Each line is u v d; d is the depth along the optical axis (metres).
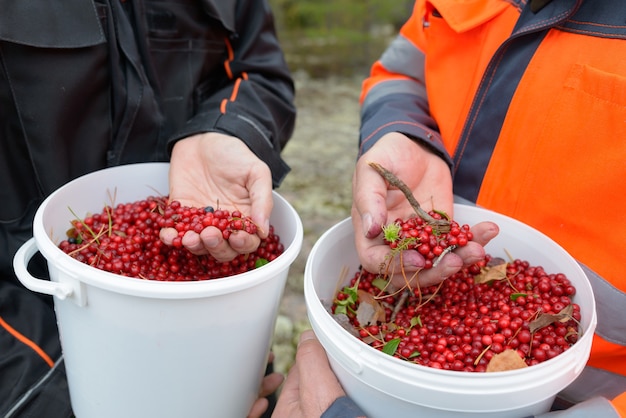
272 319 1.19
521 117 1.22
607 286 1.11
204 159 1.38
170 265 1.29
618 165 1.07
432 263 1.09
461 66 1.37
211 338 1.05
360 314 1.21
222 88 1.63
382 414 0.98
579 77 1.12
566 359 0.92
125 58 1.37
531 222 1.25
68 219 1.32
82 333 1.06
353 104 5.38
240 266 1.30
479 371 1.01
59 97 1.26
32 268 1.34
